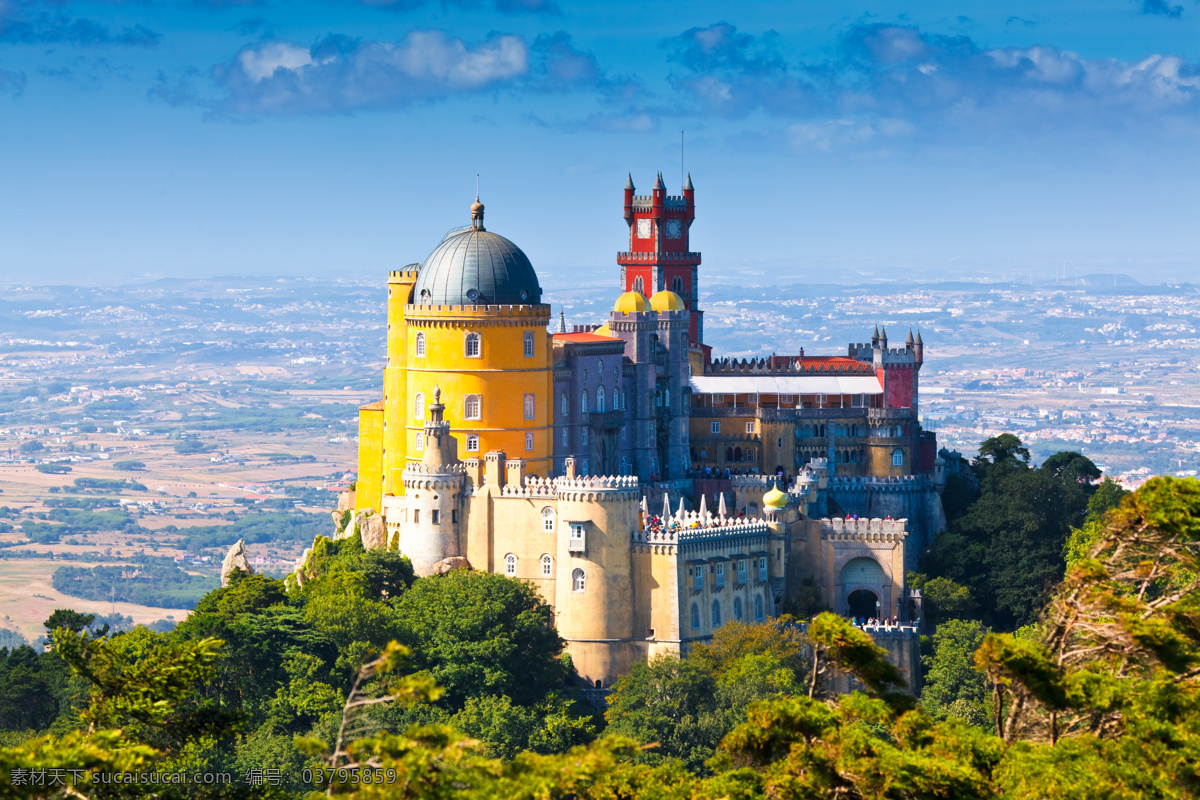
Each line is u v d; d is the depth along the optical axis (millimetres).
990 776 145000
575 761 134125
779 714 148000
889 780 140625
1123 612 152500
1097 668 157375
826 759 144250
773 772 145125
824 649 154500
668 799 148250
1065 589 157625
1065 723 157875
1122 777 141250
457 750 130625
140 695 143625
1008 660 149625
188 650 146750
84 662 148125
